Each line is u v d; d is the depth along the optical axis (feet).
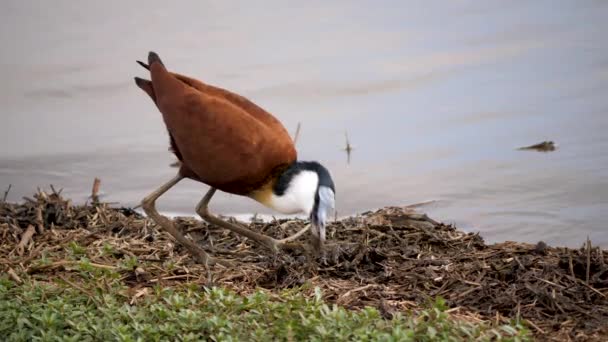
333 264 34.83
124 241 37.32
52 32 62.69
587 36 59.11
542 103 52.70
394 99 54.49
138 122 54.49
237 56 58.95
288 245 36.45
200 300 30.22
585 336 28.55
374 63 57.72
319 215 34.30
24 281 31.53
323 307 27.96
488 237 40.27
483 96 54.13
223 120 33.81
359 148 49.78
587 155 47.55
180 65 57.72
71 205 40.83
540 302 30.78
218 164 34.09
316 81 56.13
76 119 54.70
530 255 35.19
